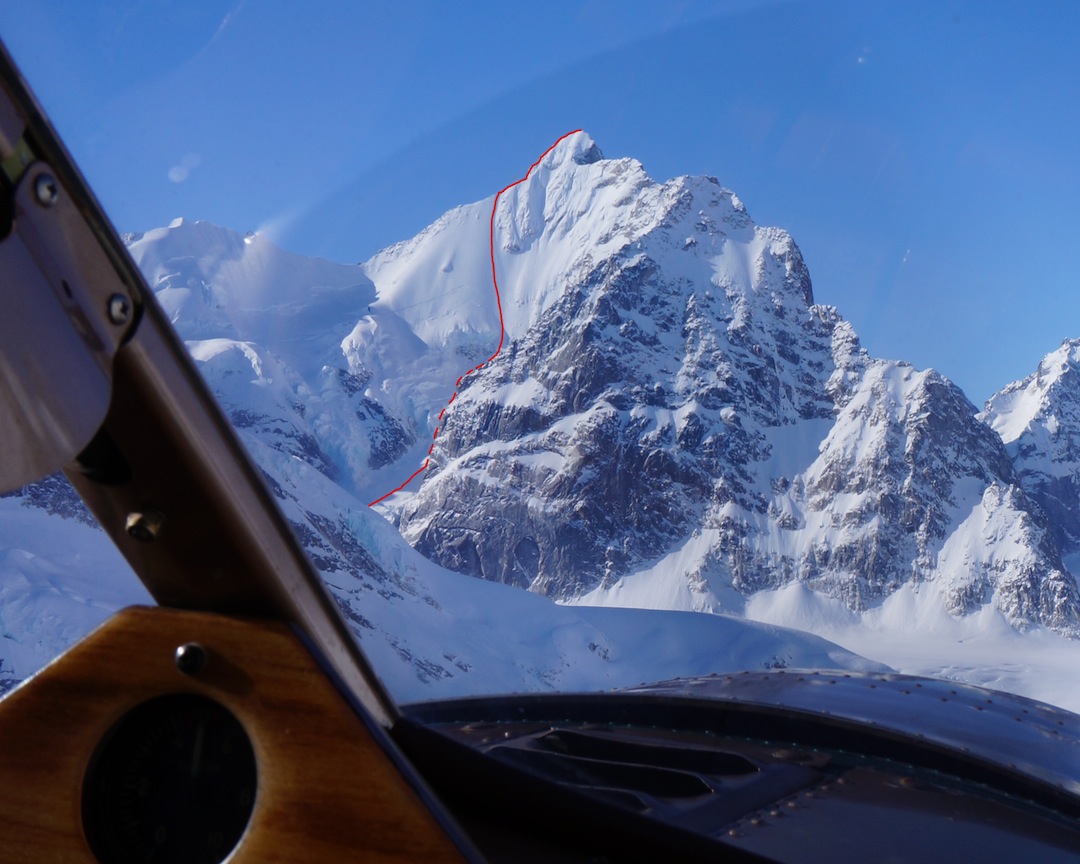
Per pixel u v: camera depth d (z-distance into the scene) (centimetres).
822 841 228
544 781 170
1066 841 239
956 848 226
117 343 127
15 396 101
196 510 145
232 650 142
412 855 135
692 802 254
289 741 139
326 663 143
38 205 112
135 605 146
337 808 136
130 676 144
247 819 142
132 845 145
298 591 158
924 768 283
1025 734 306
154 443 139
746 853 168
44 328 108
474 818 174
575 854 171
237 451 149
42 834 145
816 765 289
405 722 177
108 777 146
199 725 145
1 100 109
